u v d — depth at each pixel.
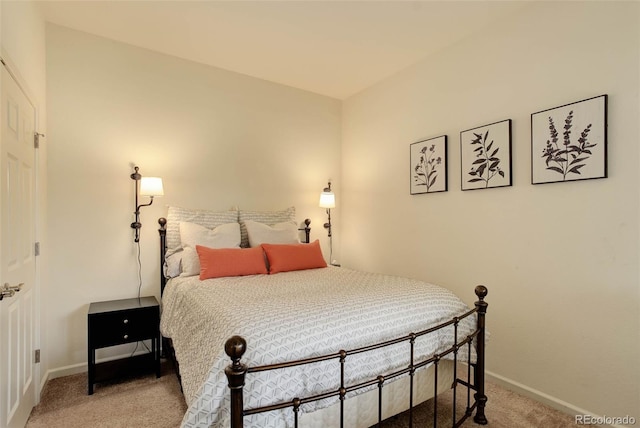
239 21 2.41
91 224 2.55
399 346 1.55
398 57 2.95
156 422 1.85
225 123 3.19
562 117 2.00
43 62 2.29
